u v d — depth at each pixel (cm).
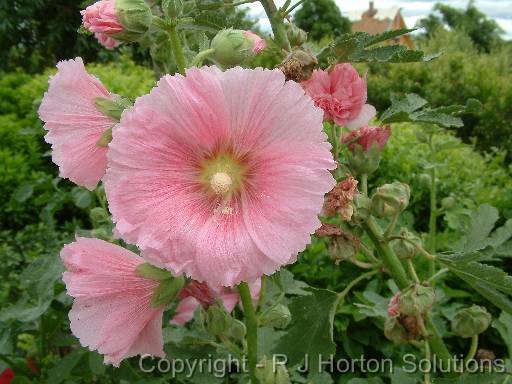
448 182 77
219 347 33
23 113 114
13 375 43
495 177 90
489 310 61
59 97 24
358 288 62
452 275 62
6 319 35
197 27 30
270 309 29
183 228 20
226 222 21
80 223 77
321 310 28
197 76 20
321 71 28
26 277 36
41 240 63
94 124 25
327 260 63
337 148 29
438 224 78
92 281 23
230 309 35
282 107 20
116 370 35
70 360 35
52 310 40
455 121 29
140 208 20
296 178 20
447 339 61
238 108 21
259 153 21
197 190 21
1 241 76
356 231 29
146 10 24
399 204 28
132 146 20
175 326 40
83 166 25
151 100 20
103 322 24
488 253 30
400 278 29
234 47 24
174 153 21
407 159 80
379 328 57
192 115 20
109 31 24
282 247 20
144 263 24
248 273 20
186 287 30
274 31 31
